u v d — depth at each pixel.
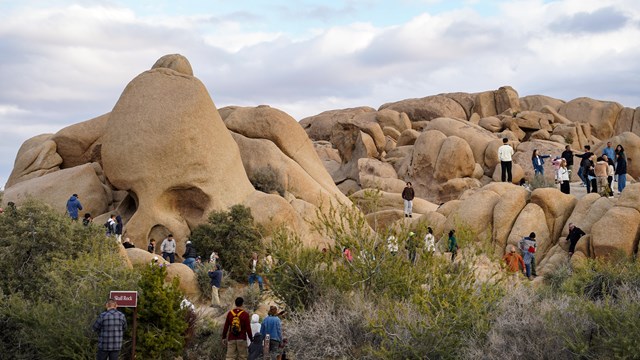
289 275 19.00
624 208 27.84
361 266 18.50
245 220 29.67
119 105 32.00
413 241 19.08
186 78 32.38
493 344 15.23
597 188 36.06
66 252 20.00
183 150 30.92
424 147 45.16
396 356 15.59
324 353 16.59
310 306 18.41
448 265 17.72
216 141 31.98
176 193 31.28
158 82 32.09
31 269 19.31
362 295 18.06
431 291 16.78
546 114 57.44
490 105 63.41
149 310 16.80
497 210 30.86
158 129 31.00
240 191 32.12
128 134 31.17
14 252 19.45
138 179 30.73
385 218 37.19
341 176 48.94
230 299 23.58
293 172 36.09
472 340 15.62
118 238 28.67
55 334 16.20
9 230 19.95
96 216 32.88
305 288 18.77
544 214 30.41
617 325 14.77
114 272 18.19
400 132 56.94
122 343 15.89
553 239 30.12
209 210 30.91
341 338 16.70
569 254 28.38
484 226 31.17
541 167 38.88
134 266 22.62
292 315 18.22
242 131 37.88
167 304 16.91
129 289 17.36
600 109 60.84
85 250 20.48
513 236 30.00
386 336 16.02
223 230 29.17
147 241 30.27
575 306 15.92
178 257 29.92
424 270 18.42
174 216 31.05
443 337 15.70
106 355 15.21
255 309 22.31
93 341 16.39
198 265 25.64
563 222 30.34
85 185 33.06
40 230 19.77
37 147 36.78
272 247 19.84
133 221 30.44
